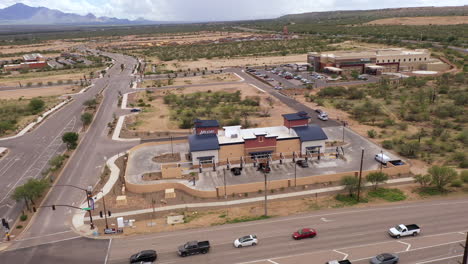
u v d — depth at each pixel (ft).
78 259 144.05
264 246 146.00
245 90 476.95
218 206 188.65
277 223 165.37
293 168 226.58
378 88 448.24
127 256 144.36
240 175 219.61
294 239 150.10
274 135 234.99
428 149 253.24
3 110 398.62
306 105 389.80
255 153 231.50
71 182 222.48
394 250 139.44
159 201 196.95
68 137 272.10
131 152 262.06
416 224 158.51
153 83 549.13
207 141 230.89
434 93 380.37
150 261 138.62
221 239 153.28
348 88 452.76
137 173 226.79
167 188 210.18
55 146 286.66
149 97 446.19
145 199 199.72
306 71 601.62
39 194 195.72
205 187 205.46
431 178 199.62
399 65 577.84
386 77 506.07
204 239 154.20
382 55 572.10
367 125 313.94
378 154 234.79
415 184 203.62
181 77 591.78
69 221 177.78
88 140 297.94
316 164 230.68
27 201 196.34
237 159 232.73
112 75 637.71
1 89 536.01
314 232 151.33
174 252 144.87
